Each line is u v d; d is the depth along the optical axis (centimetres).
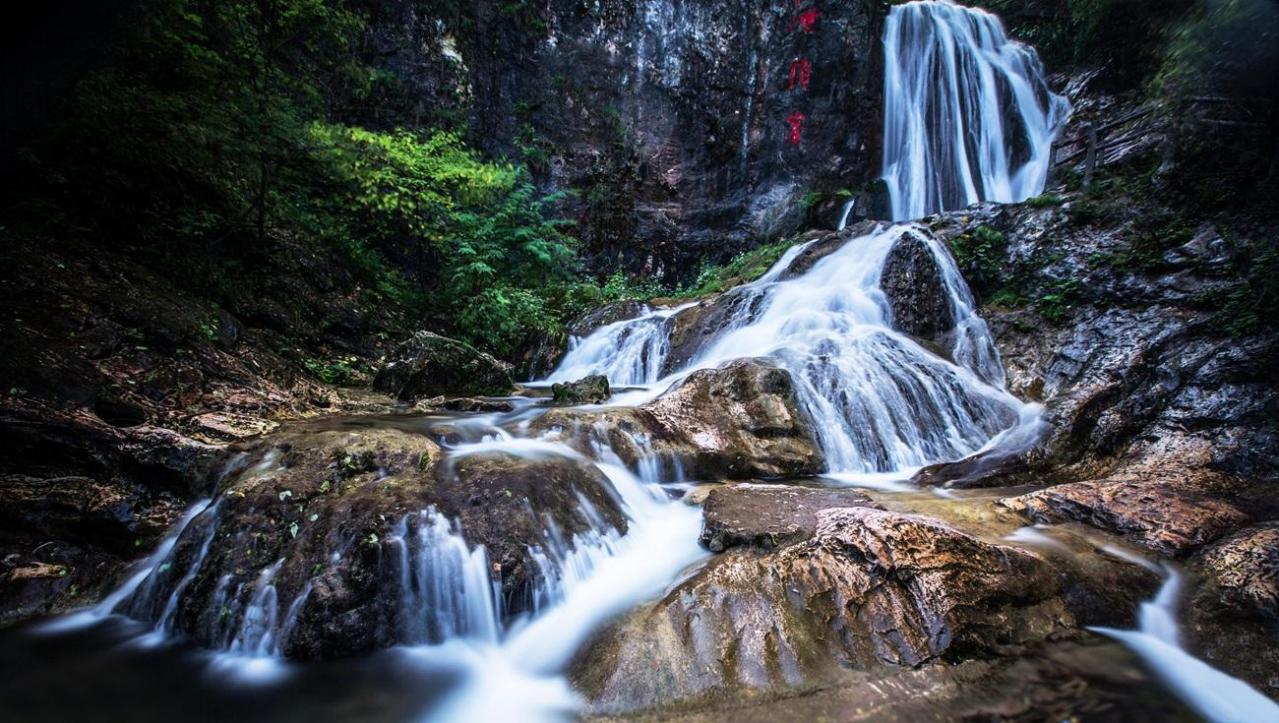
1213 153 867
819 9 1720
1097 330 791
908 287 927
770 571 344
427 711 285
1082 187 1040
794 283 1066
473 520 378
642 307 1220
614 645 312
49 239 623
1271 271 676
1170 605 347
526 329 1143
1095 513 443
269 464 427
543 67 1633
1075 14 1248
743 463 604
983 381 799
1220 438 572
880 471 657
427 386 805
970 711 265
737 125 1772
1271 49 750
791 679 285
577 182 1666
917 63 1691
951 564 332
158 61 757
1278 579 343
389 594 337
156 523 423
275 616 323
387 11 1398
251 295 832
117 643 331
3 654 319
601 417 582
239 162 888
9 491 401
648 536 450
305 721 277
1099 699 275
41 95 643
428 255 1289
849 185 1714
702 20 1758
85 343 529
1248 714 271
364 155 1016
